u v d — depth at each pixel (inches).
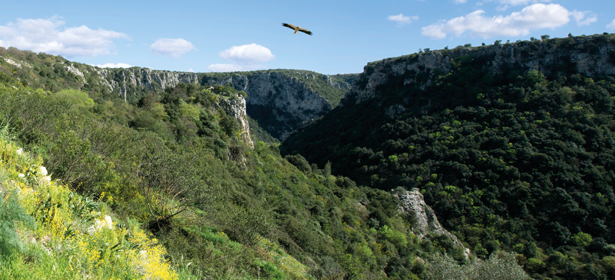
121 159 480.7
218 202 553.9
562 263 1644.9
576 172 2048.5
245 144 1760.6
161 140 946.1
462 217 2074.3
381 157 2667.3
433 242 1925.4
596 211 1876.2
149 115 1216.8
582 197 1916.8
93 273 181.6
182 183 468.8
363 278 900.6
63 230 197.2
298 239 948.6
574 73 2637.8
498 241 1892.2
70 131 400.5
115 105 1285.7
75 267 171.5
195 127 1407.5
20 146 344.5
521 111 2539.4
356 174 2667.3
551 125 2333.9
